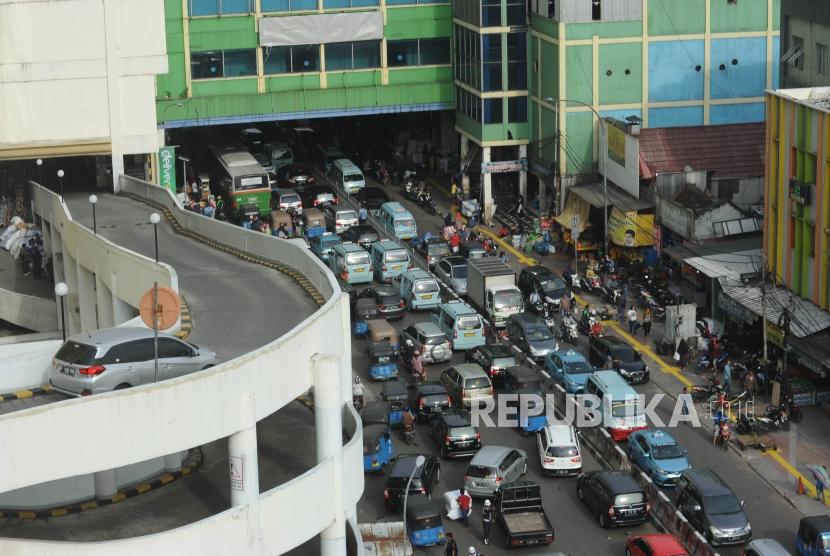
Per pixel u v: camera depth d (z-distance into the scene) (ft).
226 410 165.99
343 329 201.36
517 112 458.91
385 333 350.64
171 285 230.68
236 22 469.16
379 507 274.98
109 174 419.54
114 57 401.90
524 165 458.91
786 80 390.42
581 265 411.95
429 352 343.87
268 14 472.03
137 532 175.94
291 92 478.59
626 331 361.92
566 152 438.40
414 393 317.01
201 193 484.74
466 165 475.72
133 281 246.88
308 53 477.77
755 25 438.81
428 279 383.24
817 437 300.20
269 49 474.49
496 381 332.39
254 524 169.27
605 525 263.90
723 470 287.48
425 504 260.83
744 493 278.05
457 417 298.97
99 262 270.05
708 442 300.40
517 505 263.08
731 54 439.63
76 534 175.32
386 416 299.38
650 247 400.47
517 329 350.43
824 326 318.65
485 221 456.86
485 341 354.74
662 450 282.36
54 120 403.75
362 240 430.61
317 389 178.60
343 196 490.08
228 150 492.13
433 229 455.63
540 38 444.96
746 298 338.54
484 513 259.39
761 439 297.53
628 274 392.88
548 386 326.44
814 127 322.34
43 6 395.14
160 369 184.96
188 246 299.79
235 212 464.24
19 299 350.84
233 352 209.05
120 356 182.50
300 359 178.50
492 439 307.17
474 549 247.50
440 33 481.46
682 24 435.94
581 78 435.53
